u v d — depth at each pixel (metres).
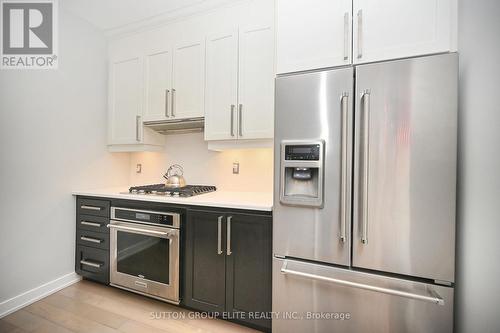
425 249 1.13
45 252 1.93
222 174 2.33
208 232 1.63
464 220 1.15
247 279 1.53
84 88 2.21
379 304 1.22
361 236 1.22
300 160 1.32
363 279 1.24
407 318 1.18
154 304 1.85
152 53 2.21
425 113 1.12
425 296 1.09
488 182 1.06
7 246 1.71
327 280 1.24
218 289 1.61
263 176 2.17
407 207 1.15
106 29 2.33
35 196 1.86
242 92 1.86
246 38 1.85
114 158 2.55
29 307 1.78
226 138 1.91
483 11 1.08
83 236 2.10
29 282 1.83
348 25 1.29
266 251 1.48
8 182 1.71
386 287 1.19
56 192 2.00
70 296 1.93
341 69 1.25
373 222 1.21
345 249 1.26
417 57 1.17
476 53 1.10
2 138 1.67
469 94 1.14
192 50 2.05
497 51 1.02
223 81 1.92
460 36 1.18
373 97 1.20
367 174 1.19
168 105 2.14
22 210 1.78
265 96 1.79
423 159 1.12
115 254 1.94
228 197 1.83
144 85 2.24
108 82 2.42
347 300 1.28
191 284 1.68
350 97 1.24
